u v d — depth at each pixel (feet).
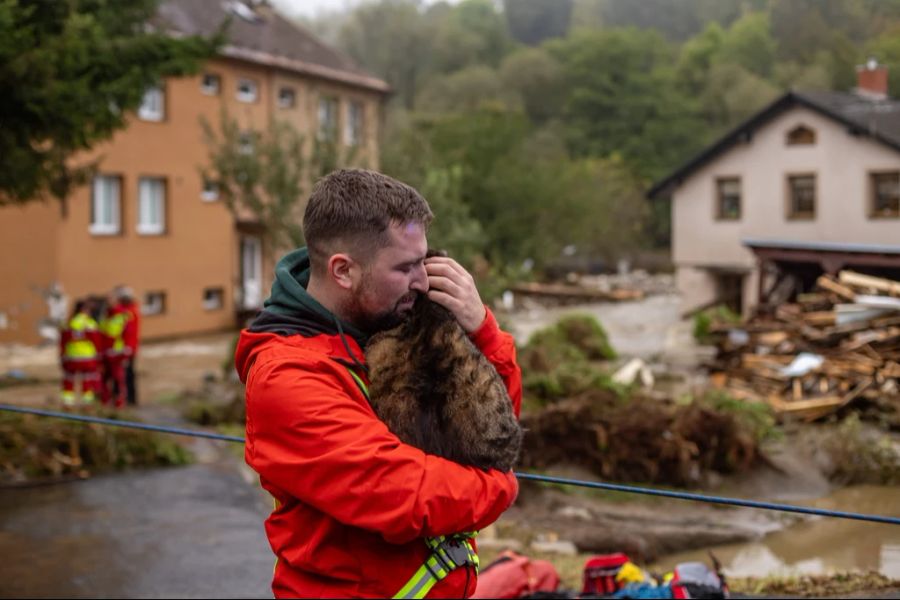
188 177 97.50
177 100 95.76
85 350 49.57
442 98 263.49
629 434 35.47
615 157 222.69
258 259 108.88
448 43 278.87
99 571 23.86
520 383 8.52
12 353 80.48
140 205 93.81
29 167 39.70
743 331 56.08
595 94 247.70
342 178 7.93
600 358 77.56
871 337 50.80
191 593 22.16
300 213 60.34
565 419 36.14
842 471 35.70
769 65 157.07
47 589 22.40
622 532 28.22
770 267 96.07
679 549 27.81
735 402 38.45
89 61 39.24
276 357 7.64
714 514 30.89
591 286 167.84
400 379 7.74
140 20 46.70
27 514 29.60
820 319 54.75
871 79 102.58
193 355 82.17
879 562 24.20
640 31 249.96
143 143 92.27
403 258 7.84
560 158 167.94
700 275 106.83
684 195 106.83
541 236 155.22
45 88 36.11
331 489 7.28
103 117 39.47
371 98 126.72
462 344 7.79
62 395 51.03
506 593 18.63
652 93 238.27
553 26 286.46
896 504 32.14
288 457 7.43
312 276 8.13
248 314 104.22
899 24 105.09
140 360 78.59
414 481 7.25
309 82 114.01
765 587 20.66
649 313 126.82
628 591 16.99
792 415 45.50
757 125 100.32
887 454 35.91
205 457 38.83
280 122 61.82
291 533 7.77
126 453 36.70
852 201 95.35
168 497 32.01
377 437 7.39
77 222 85.66
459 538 8.05
